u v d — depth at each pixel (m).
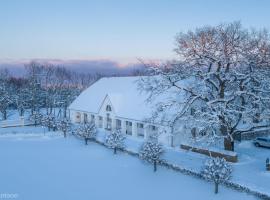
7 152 37.41
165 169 30.06
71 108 58.50
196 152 35.16
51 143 42.19
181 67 32.88
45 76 93.19
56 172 29.78
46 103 83.00
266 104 30.80
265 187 24.42
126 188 25.62
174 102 33.28
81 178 28.06
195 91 32.66
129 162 32.59
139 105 44.28
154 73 33.78
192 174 27.98
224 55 31.47
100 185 26.33
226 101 30.70
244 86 31.39
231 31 32.47
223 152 32.28
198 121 30.95
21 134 47.72
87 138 41.28
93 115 53.44
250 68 31.05
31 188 25.78
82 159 34.06
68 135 46.88
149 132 41.75
